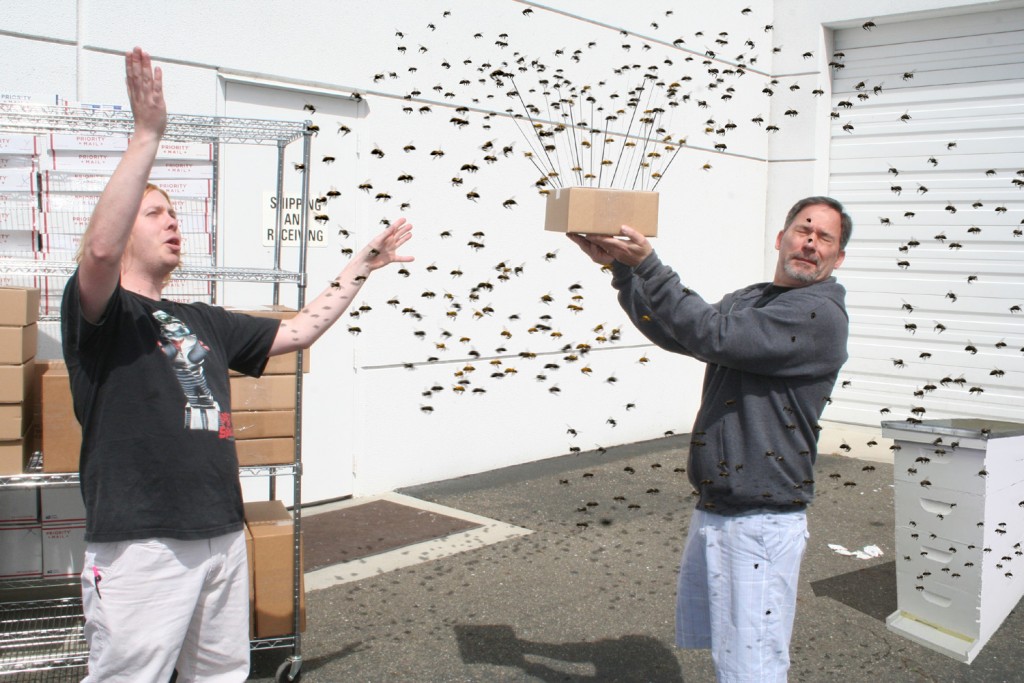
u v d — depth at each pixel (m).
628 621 4.25
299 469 3.60
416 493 6.37
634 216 2.71
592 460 7.56
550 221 2.91
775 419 2.70
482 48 6.62
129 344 2.47
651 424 8.59
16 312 3.27
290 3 5.52
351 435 6.13
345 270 2.95
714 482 2.78
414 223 6.31
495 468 7.11
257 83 5.42
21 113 3.44
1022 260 8.50
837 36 9.51
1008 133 8.52
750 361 2.63
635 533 5.61
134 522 2.42
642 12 7.89
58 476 3.33
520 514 5.94
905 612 4.33
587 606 4.41
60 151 4.01
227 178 5.38
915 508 4.24
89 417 2.47
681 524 5.81
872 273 9.41
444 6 6.33
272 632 3.50
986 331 8.73
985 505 3.99
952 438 4.05
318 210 5.79
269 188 5.55
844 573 5.06
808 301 2.68
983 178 8.69
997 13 8.52
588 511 6.04
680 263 8.68
